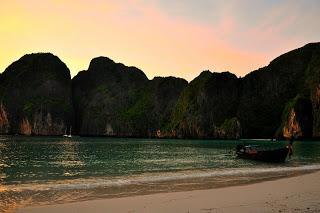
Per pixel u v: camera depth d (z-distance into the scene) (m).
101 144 112.88
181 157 57.22
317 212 14.95
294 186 23.66
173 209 16.36
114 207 16.94
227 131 192.75
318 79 177.38
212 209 16.14
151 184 25.61
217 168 39.41
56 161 48.50
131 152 71.00
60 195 20.95
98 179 29.33
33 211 16.22
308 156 59.38
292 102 185.62
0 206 17.70
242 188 22.83
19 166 41.56
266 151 47.50
